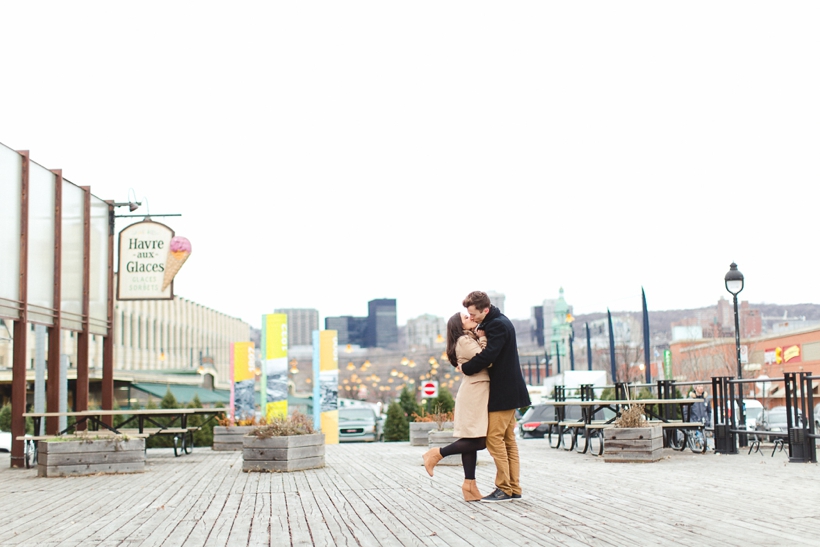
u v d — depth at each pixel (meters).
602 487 9.98
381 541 6.45
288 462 13.54
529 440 25.34
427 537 6.55
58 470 13.89
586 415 17.62
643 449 14.33
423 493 9.78
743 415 18.05
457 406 8.73
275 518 7.95
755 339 55.22
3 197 16.08
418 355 86.75
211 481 12.23
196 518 8.10
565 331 105.44
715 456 15.96
